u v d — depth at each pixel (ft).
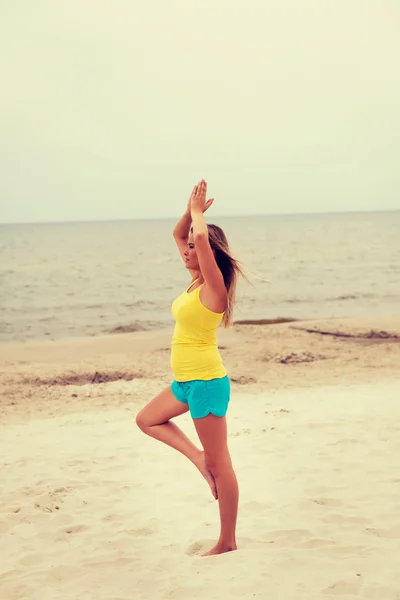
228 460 12.02
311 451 20.16
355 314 76.18
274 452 20.35
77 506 16.26
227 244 12.28
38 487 18.08
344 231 326.85
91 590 11.00
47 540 13.94
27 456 22.34
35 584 11.48
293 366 42.96
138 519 15.06
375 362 43.45
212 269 11.45
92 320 75.66
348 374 39.78
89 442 24.25
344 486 16.21
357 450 19.92
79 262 161.27
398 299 87.40
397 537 12.48
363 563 11.03
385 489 15.72
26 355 48.57
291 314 77.30
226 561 11.47
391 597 9.73
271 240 249.34
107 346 52.19
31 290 105.40
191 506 15.81
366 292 95.20
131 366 43.11
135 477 18.81
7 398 34.68
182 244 13.64
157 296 96.02
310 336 53.47
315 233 311.68
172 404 12.40
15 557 13.08
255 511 14.89
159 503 16.22
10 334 67.31
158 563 12.03
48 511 15.99
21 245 259.19
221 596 10.05
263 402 31.30
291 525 13.57
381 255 162.20
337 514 13.89
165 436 12.57
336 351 47.57
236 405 30.60
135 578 11.35
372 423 23.94
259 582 10.43
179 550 12.82
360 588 10.06
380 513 13.96
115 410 31.35
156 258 172.65
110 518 15.23
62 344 53.78
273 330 56.08
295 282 110.11
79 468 20.16
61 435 25.99
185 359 11.82
